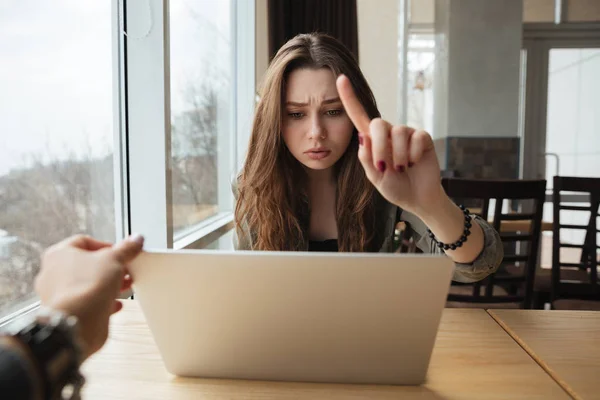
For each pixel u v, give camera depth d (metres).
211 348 0.56
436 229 0.80
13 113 1.02
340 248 1.24
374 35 4.06
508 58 3.95
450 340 0.73
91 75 1.34
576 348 0.69
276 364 0.57
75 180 1.27
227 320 0.54
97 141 1.39
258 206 1.23
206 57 2.35
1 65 0.98
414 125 4.26
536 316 0.85
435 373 0.61
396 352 0.55
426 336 0.53
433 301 0.50
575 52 4.31
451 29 3.95
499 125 4.00
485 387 0.57
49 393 0.27
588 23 4.25
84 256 0.42
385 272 0.49
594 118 4.38
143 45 1.49
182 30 2.01
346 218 1.23
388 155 0.70
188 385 0.57
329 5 3.39
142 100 1.51
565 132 4.38
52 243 1.17
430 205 0.73
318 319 0.53
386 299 0.51
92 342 0.39
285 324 0.53
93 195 1.37
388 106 4.13
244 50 2.92
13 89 1.02
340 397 0.54
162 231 1.54
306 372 0.57
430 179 0.71
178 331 0.56
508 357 0.66
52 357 0.28
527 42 4.31
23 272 1.06
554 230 2.25
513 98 3.98
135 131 1.52
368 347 0.54
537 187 1.82
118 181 1.53
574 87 4.35
